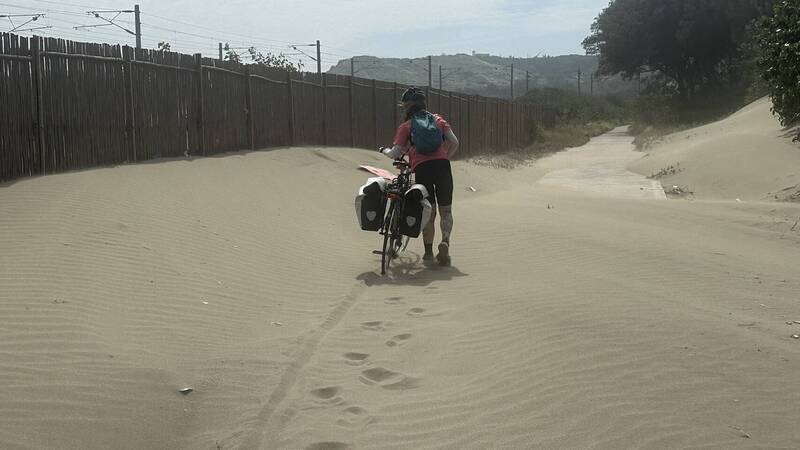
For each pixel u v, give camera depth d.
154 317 5.71
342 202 12.38
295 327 5.88
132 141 11.55
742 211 14.09
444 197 8.40
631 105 75.19
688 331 5.63
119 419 4.07
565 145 44.84
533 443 3.88
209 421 4.17
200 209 9.30
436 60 185.38
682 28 52.72
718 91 56.09
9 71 9.34
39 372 4.48
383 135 21.28
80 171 10.20
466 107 28.97
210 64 13.45
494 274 7.86
